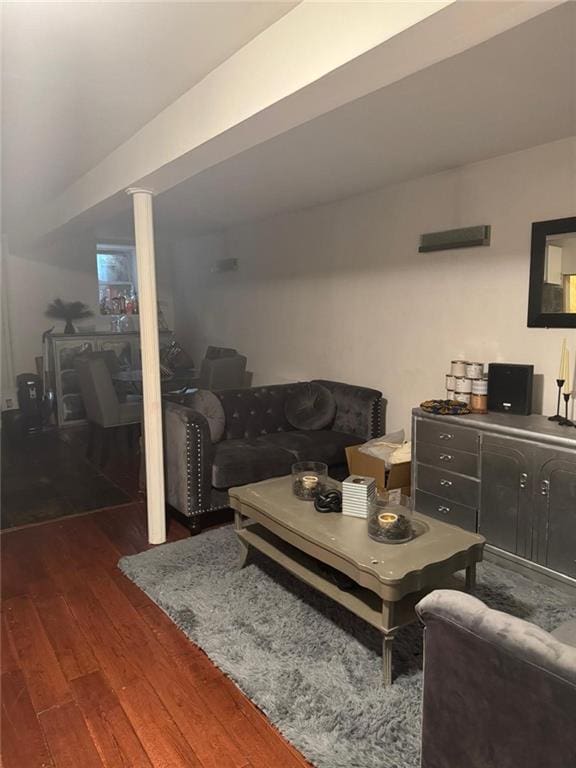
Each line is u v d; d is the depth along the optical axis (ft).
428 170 11.31
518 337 10.28
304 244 15.71
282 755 5.38
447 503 10.11
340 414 13.61
